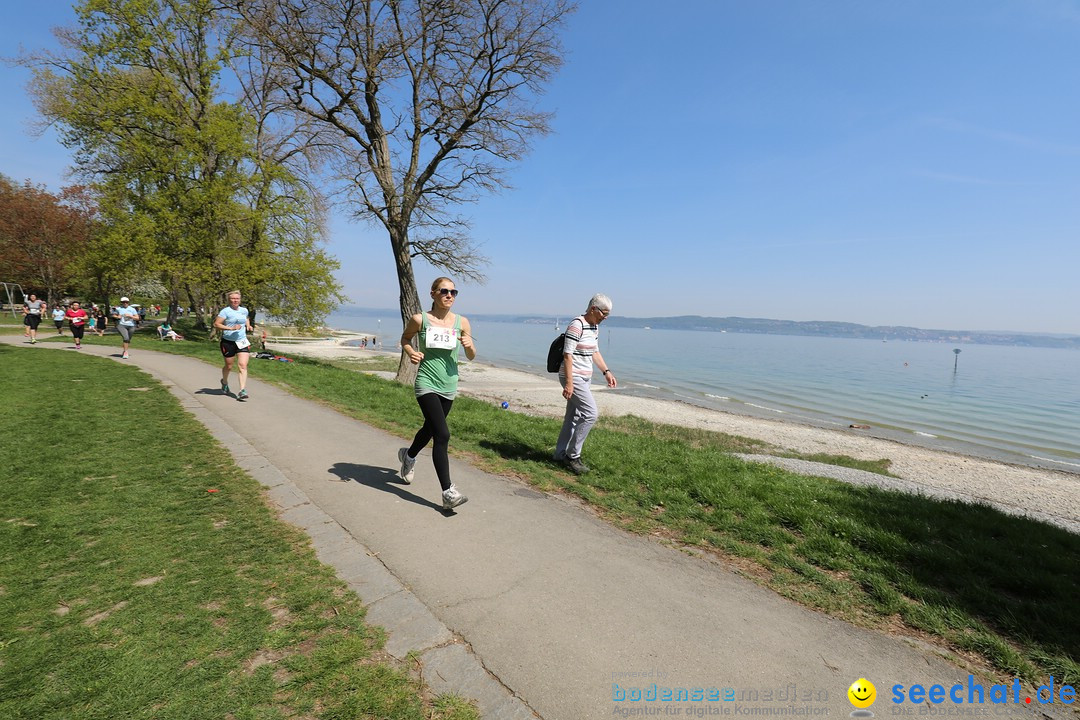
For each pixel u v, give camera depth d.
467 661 2.29
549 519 4.12
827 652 2.50
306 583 2.89
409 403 10.02
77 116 19.30
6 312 45.00
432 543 3.56
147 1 19.39
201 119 21.16
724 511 4.41
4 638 2.25
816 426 19.89
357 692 2.05
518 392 23.53
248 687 2.04
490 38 14.55
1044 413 25.52
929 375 48.22
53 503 3.82
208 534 3.46
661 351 76.00
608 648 2.45
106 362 12.32
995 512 5.42
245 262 19.98
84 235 36.09
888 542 3.74
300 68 14.63
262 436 6.31
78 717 1.84
